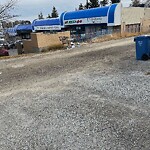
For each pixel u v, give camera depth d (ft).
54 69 39.78
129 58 43.14
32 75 36.58
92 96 23.82
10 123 19.21
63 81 30.99
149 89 24.06
